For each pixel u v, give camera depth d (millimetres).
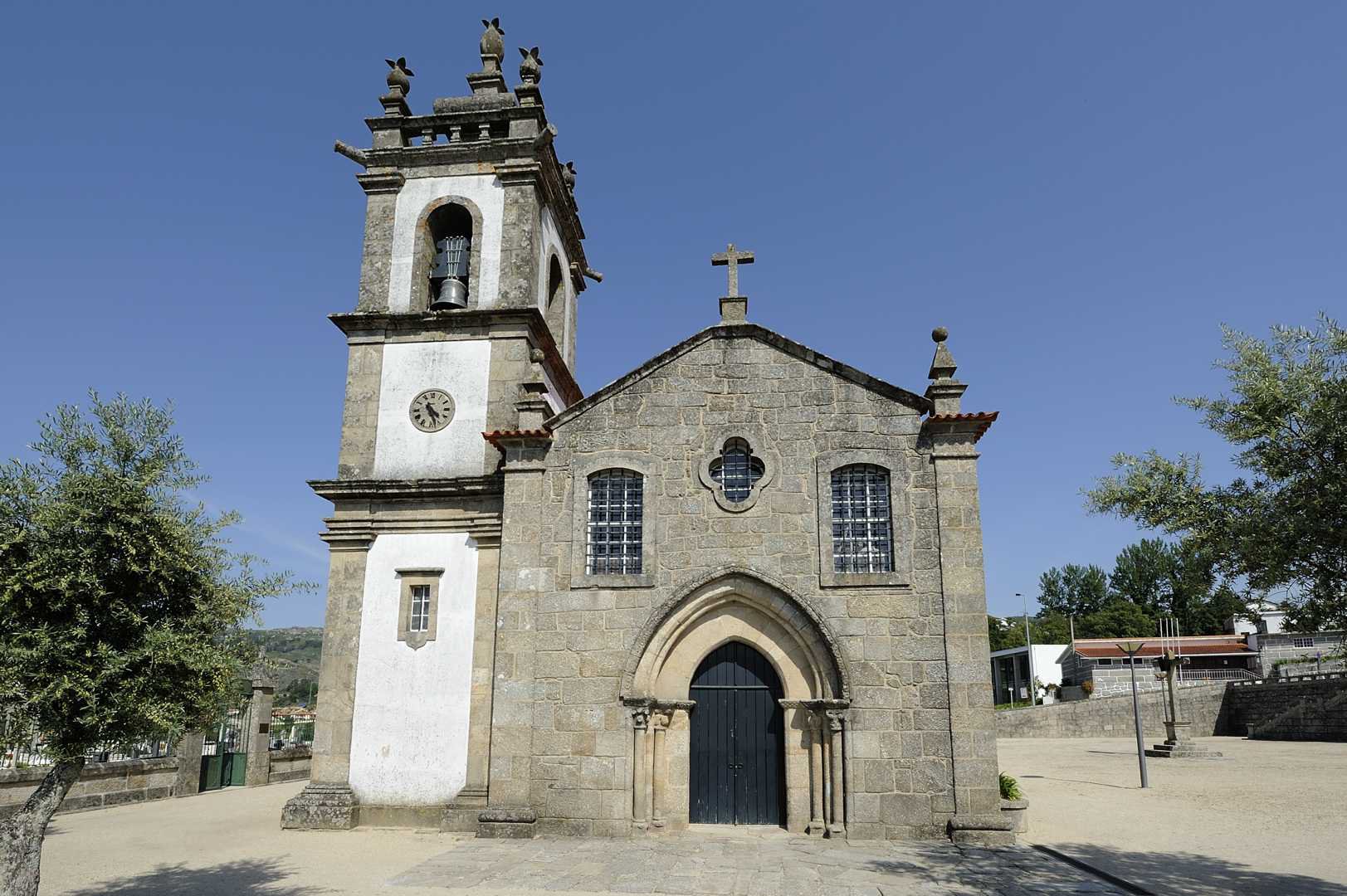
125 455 9906
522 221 20188
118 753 10031
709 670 16859
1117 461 11141
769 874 12586
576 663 16344
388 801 16922
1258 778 24391
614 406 17641
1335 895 11281
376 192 20688
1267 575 9570
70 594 9070
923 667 15648
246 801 22703
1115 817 17969
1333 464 9273
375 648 17656
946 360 16984
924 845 14602
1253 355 9938
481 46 22078
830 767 15555
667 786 16141
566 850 14320
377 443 19094
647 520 16953
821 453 16969
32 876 8992
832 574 16234
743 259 18328
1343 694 36312
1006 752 35625
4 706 8922
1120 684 53625
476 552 17984
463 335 19531
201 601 10133
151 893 11930
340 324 19750
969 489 16359
